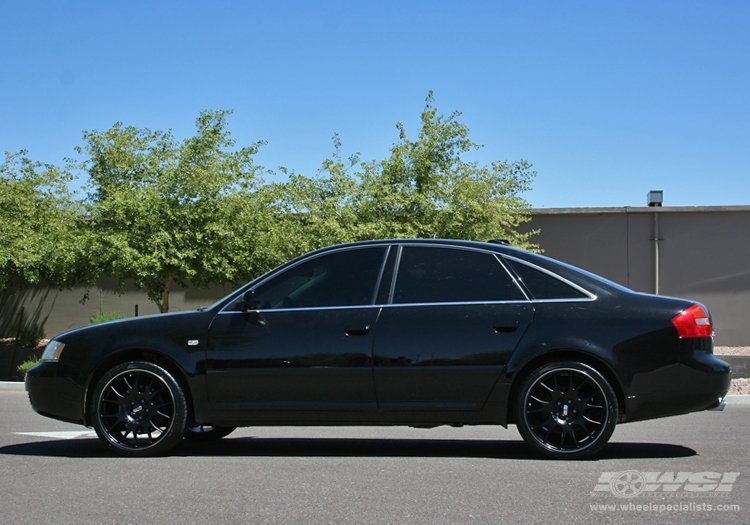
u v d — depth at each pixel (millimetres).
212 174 18531
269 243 18984
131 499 5086
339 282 6758
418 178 19188
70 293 23969
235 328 6676
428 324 6480
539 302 6445
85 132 19938
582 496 5074
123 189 19047
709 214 20969
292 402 6555
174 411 6637
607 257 21188
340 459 6520
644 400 6203
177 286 23281
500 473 5809
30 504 4992
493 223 18469
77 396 6781
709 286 20906
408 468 6043
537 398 6336
